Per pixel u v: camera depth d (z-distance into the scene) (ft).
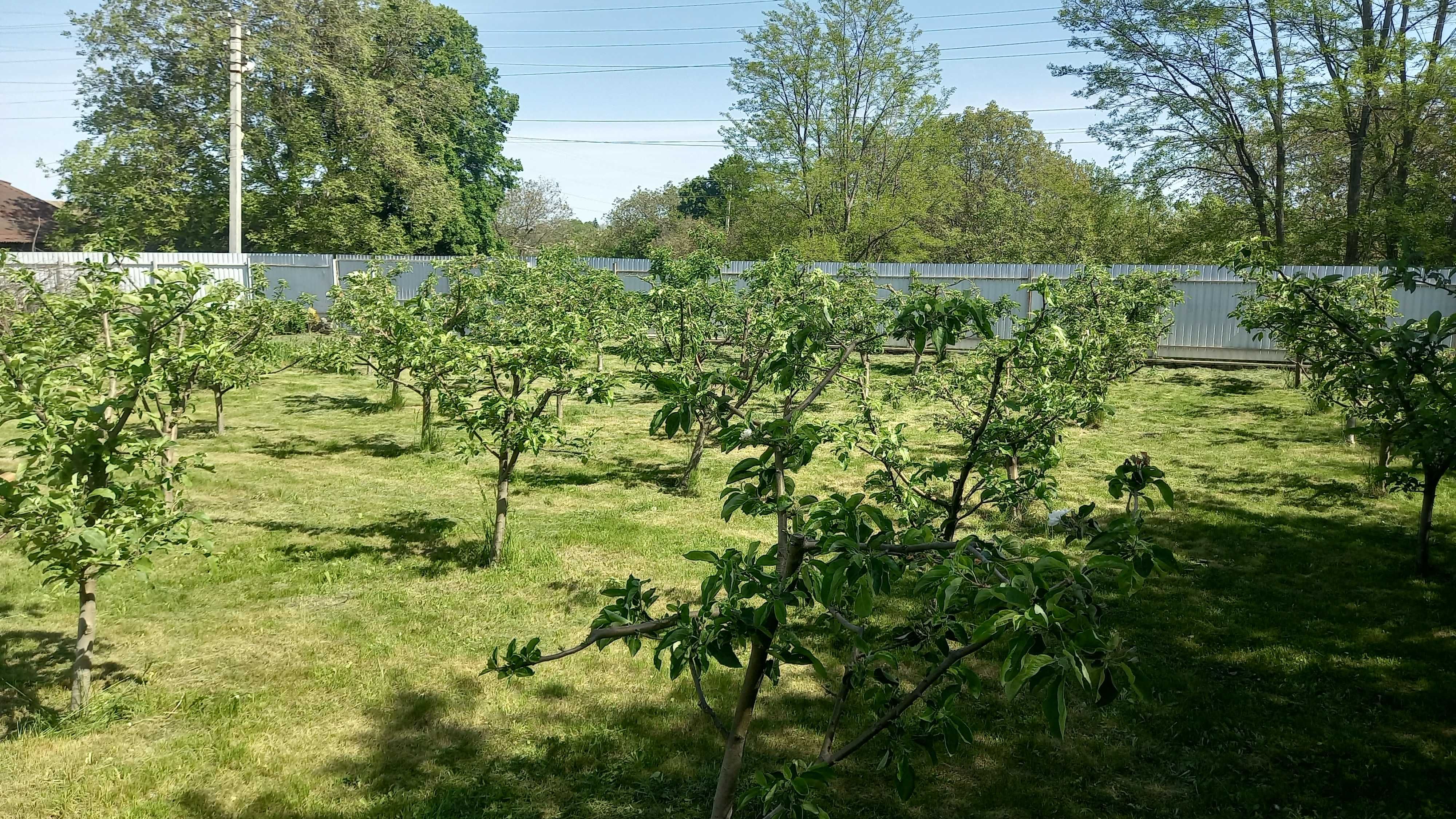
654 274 71.87
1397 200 82.64
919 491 18.90
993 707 18.63
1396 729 17.85
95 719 17.15
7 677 18.93
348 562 26.32
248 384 42.88
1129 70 93.40
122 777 15.35
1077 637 6.30
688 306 40.27
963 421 26.89
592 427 48.03
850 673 10.34
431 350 26.76
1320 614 23.53
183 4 98.17
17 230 123.75
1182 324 75.46
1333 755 16.96
